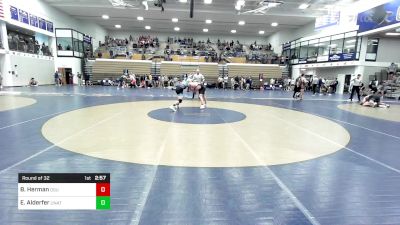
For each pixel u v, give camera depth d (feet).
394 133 21.18
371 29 59.67
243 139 17.84
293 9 75.46
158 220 7.89
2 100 35.78
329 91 73.51
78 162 12.51
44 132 18.28
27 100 36.27
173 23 94.48
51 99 38.22
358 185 10.85
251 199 9.40
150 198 9.23
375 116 30.19
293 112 31.81
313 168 12.69
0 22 56.90
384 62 66.59
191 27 101.40
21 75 64.75
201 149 15.24
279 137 18.80
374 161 13.98
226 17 81.51
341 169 12.66
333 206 9.07
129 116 25.36
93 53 93.81
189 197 9.39
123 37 114.21
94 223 7.70
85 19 91.81
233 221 7.97
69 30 78.79
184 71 89.86
